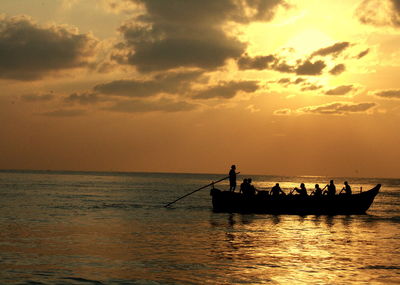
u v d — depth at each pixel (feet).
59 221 103.60
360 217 126.00
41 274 52.16
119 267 55.98
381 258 63.57
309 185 533.14
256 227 98.78
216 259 61.36
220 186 426.51
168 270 54.70
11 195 201.77
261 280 50.57
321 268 56.80
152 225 98.94
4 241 73.26
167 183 472.03
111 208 142.72
